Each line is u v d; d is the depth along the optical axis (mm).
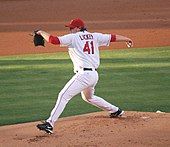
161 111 38719
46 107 40719
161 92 45406
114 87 47500
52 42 30875
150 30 84750
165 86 47781
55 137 30531
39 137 30734
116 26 88875
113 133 30922
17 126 34188
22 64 59875
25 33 83562
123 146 28391
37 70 55906
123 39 33000
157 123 33156
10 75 53375
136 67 57062
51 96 44344
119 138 29875
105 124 33062
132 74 53219
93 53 31766
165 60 61688
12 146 29031
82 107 40375
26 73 54344
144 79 50812
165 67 57031
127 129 31766
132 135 30422
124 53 66750
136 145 28531
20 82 49969
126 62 60375
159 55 65312
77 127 32594
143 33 81938
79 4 118875
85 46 31516
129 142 29094
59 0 125750
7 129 33344
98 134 30844
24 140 30219
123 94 44781
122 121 33781
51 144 29125
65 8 113312
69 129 32188
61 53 67688
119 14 104062
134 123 33219
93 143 29031
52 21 95938
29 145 29125
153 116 35312
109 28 86688
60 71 55125
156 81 49906
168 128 31906
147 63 59594
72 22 32219
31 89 47000
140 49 69938
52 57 64625
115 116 34688
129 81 49969
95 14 104250
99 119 34438
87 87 32000
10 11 109938
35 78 51719
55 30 84875
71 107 40438
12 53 68312
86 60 31438
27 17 101625
